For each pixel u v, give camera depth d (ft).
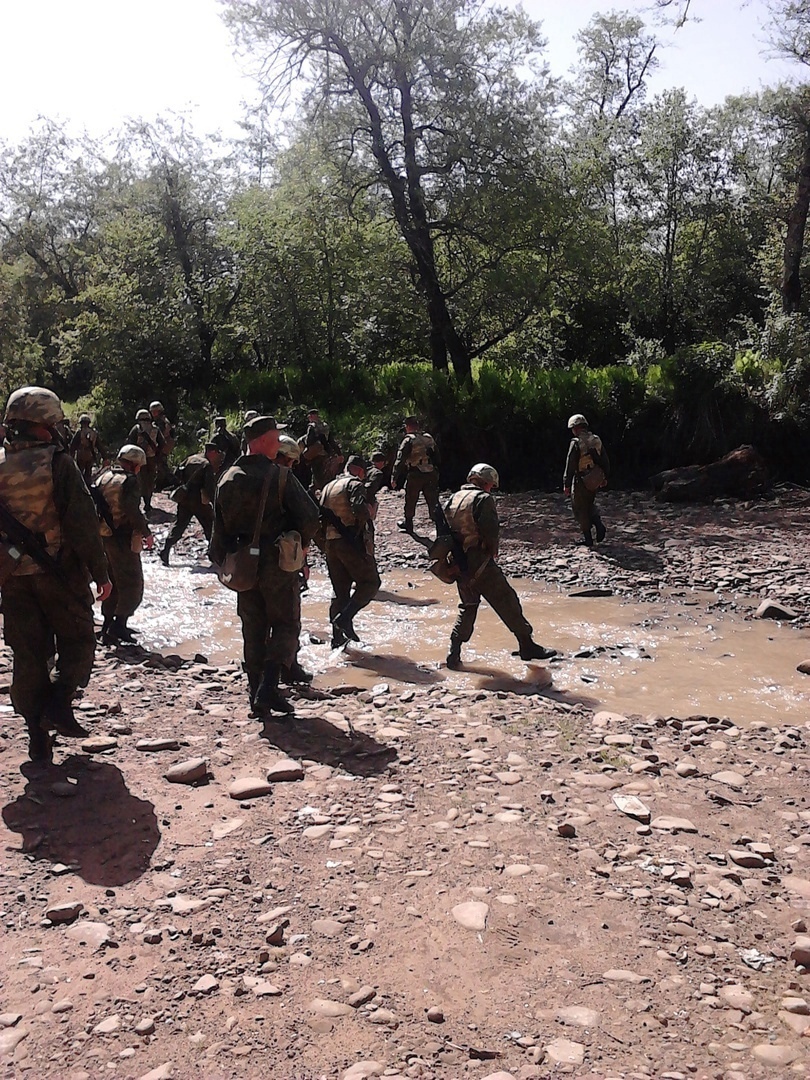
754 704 23.27
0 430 29.14
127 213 102.58
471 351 80.59
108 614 27.43
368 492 32.76
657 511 53.26
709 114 88.63
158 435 55.72
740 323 93.15
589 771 17.15
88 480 45.29
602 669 26.32
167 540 42.37
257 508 18.65
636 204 92.07
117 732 18.19
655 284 91.15
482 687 24.39
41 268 155.84
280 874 12.75
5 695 20.27
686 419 62.59
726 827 14.85
